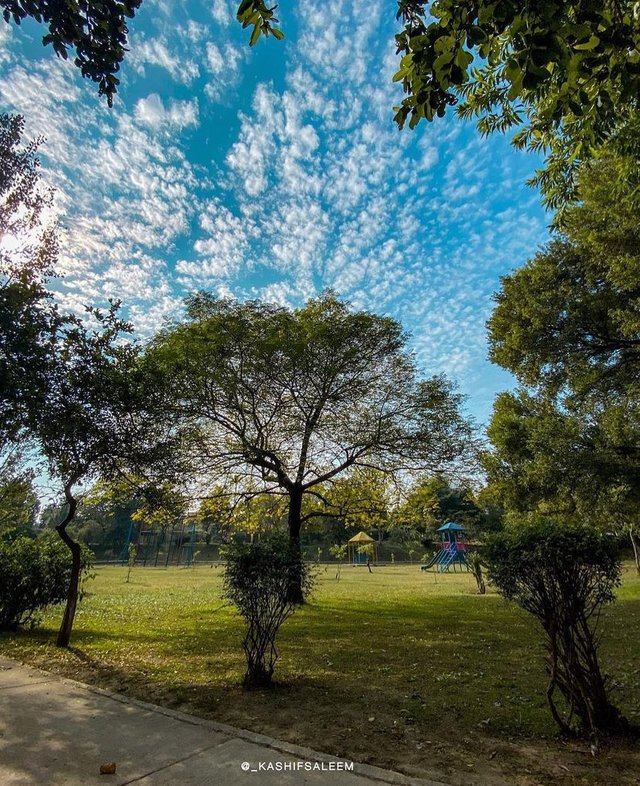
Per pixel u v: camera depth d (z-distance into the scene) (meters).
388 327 14.52
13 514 11.76
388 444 14.82
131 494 9.21
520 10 2.36
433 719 4.34
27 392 6.04
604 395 15.05
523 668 6.43
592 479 13.12
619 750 3.58
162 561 60.59
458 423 15.04
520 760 3.42
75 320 6.80
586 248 13.05
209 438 14.55
